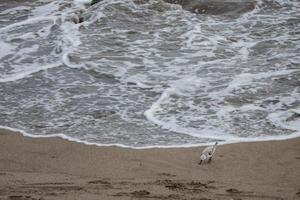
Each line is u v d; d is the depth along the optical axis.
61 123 44.50
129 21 70.62
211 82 52.06
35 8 79.88
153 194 27.94
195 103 47.88
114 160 36.09
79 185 29.52
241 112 45.47
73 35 66.56
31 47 64.31
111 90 51.78
